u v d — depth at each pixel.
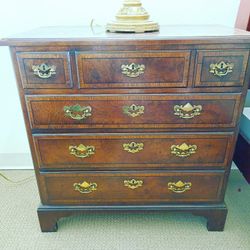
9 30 1.36
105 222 1.25
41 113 0.95
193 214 1.16
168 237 1.17
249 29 1.14
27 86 0.90
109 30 1.00
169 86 0.89
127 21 0.98
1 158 1.66
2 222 1.26
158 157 1.03
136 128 0.97
